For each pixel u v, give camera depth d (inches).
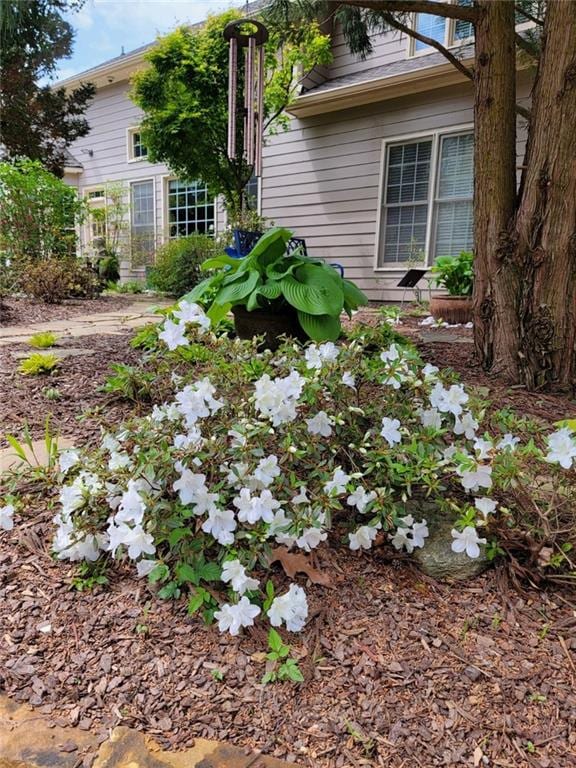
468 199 244.8
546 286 94.5
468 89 236.1
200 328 59.8
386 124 262.5
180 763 30.0
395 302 271.4
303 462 49.1
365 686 35.5
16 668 36.4
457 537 43.8
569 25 86.3
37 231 288.8
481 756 30.8
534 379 96.2
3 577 45.3
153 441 47.0
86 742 31.3
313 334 101.2
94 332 165.3
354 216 279.7
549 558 44.7
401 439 51.0
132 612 41.8
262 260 112.3
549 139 91.0
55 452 62.1
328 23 277.6
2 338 150.1
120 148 403.9
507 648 38.8
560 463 45.5
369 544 45.7
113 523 46.1
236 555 42.4
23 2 238.2
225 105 279.4
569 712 33.6
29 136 349.1
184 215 379.2
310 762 30.4
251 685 35.5
